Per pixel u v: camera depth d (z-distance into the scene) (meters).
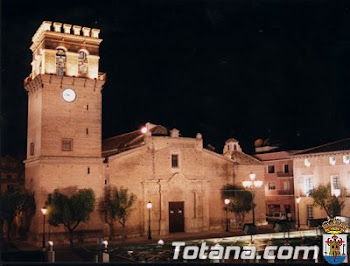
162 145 53.06
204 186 55.06
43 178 44.97
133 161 50.88
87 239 46.06
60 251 39.94
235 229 55.84
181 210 53.44
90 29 49.56
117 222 48.84
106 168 48.97
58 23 47.59
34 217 45.75
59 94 46.81
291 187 65.56
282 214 66.38
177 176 52.94
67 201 44.28
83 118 47.97
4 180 69.31
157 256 33.22
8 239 46.09
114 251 37.25
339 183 55.38
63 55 47.84
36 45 50.09
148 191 51.09
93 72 49.16
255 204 58.34
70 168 46.44
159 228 51.09
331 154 56.59
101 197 47.72
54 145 46.03
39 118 46.34
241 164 58.56
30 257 35.69
